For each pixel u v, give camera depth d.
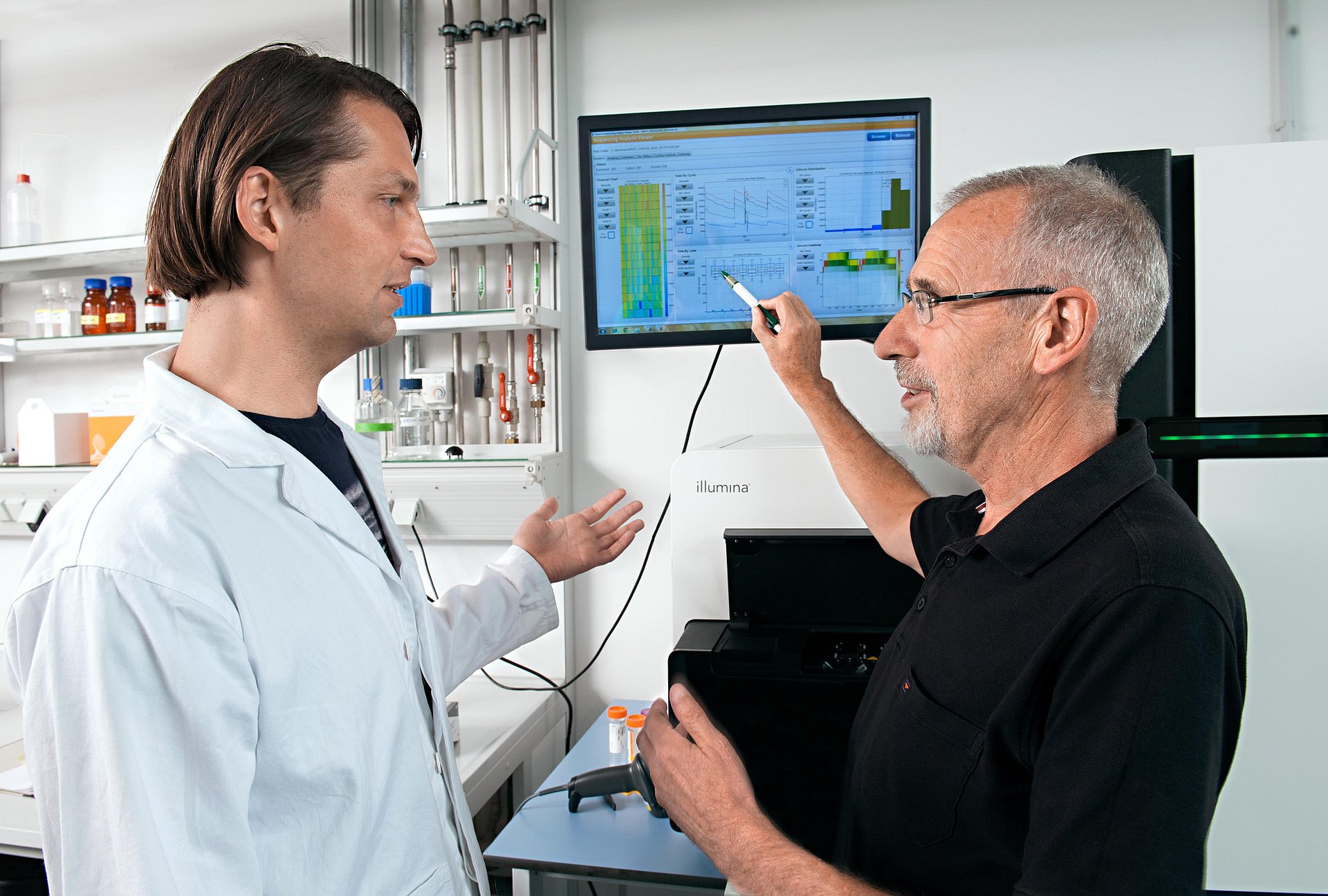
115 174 1.91
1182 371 1.06
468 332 1.79
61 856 0.57
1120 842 0.56
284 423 0.77
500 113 1.75
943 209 0.82
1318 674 1.01
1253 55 1.49
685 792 0.79
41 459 1.84
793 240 1.22
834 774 0.98
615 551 1.21
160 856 0.56
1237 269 1.01
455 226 1.56
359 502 0.88
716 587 1.16
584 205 1.25
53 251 1.68
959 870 0.72
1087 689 0.60
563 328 1.72
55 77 1.93
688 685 1.03
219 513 0.65
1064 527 0.68
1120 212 0.72
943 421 0.78
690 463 1.16
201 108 0.68
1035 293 0.72
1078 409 0.74
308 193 0.68
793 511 1.14
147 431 0.68
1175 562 0.61
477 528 1.68
